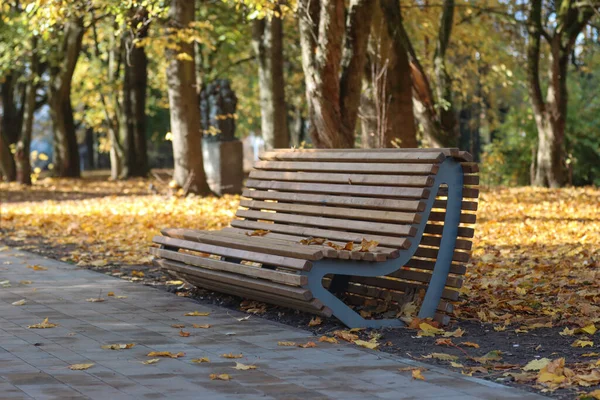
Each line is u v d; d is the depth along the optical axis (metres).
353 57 15.60
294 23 32.47
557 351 5.76
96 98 41.44
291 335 6.25
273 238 7.58
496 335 6.37
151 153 61.62
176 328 6.49
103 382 4.82
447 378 4.96
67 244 12.64
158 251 8.20
